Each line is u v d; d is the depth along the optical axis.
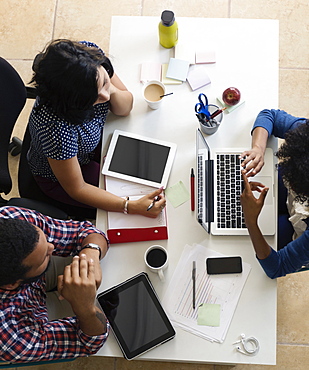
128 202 1.60
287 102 2.49
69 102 1.37
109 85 1.52
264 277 1.52
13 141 2.44
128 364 2.17
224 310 1.49
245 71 1.73
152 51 1.78
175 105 1.73
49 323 1.46
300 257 1.46
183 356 1.46
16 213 1.47
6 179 1.73
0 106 1.66
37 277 1.34
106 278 1.56
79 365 2.19
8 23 2.69
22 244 1.23
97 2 2.66
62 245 1.58
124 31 1.80
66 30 2.65
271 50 1.74
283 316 2.21
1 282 1.24
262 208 1.58
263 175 1.61
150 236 1.59
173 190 1.64
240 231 1.56
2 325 1.34
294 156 1.36
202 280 1.53
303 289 2.23
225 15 2.58
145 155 1.67
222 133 1.68
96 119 1.65
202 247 1.57
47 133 1.49
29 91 1.89
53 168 1.59
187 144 1.68
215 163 1.63
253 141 1.61
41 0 2.69
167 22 1.61
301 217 1.54
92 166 1.89
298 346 2.17
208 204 1.57
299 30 2.56
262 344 1.46
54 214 1.68
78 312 1.36
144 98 1.66
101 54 1.48
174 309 1.50
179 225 1.60
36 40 2.66
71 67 1.32
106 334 1.43
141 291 1.51
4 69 1.62
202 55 1.74
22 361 1.38
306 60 2.53
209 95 1.72
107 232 1.61
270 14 2.58
